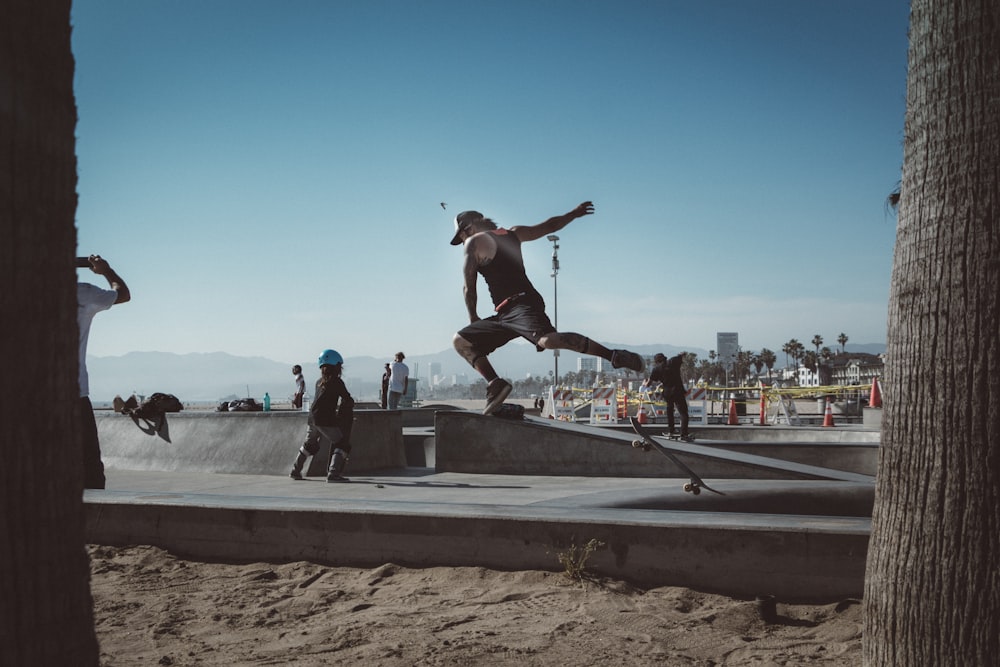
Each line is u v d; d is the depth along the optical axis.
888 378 2.90
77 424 1.80
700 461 10.32
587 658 3.83
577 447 11.06
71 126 1.83
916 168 2.81
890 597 2.77
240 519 6.14
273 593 5.17
